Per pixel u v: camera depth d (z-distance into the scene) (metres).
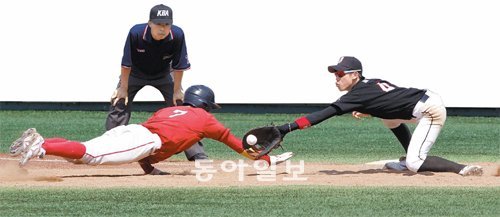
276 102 48.62
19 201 19.80
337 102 23.52
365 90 23.55
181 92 28.97
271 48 48.41
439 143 37.44
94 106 49.28
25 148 21.81
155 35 27.36
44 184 22.52
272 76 48.50
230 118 46.19
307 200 20.02
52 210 18.73
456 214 18.39
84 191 21.25
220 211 18.66
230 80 48.53
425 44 47.56
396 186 22.23
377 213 18.48
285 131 23.28
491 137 39.59
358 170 26.39
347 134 40.66
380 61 47.75
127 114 29.14
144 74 29.02
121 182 22.97
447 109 48.06
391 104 23.66
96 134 39.41
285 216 18.16
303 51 48.31
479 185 22.45
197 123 23.72
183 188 21.81
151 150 23.47
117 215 18.22
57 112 48.34
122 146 23.02
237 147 23.84
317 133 41.09
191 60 48.31
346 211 18.69
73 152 22.34
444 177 23.80
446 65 47.66
